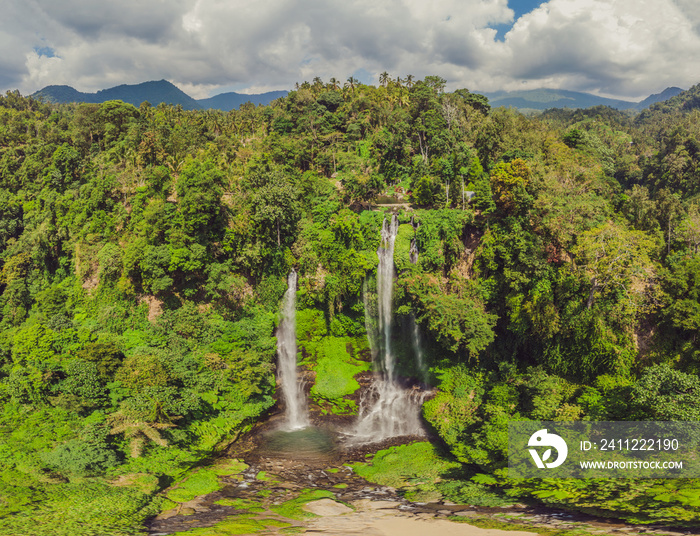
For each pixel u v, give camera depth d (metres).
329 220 89.12
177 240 79.44
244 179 95.81
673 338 66.06
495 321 74.12
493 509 46.94
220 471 58.44
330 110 145.50
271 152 111.00
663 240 74.81
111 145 122.31
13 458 53.25
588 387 65.19
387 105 140.38
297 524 45.28
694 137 188.12
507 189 76.88
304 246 85.50
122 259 80.69
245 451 64.75
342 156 114.44
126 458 56.94
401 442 68.12
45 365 67.31
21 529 41.75
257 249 83.06
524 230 76.19
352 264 82.25
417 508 48.75
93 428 57.38
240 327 79.38
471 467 59.44
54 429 58.88
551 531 40.38
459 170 99.56
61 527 42.75
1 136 139.38
